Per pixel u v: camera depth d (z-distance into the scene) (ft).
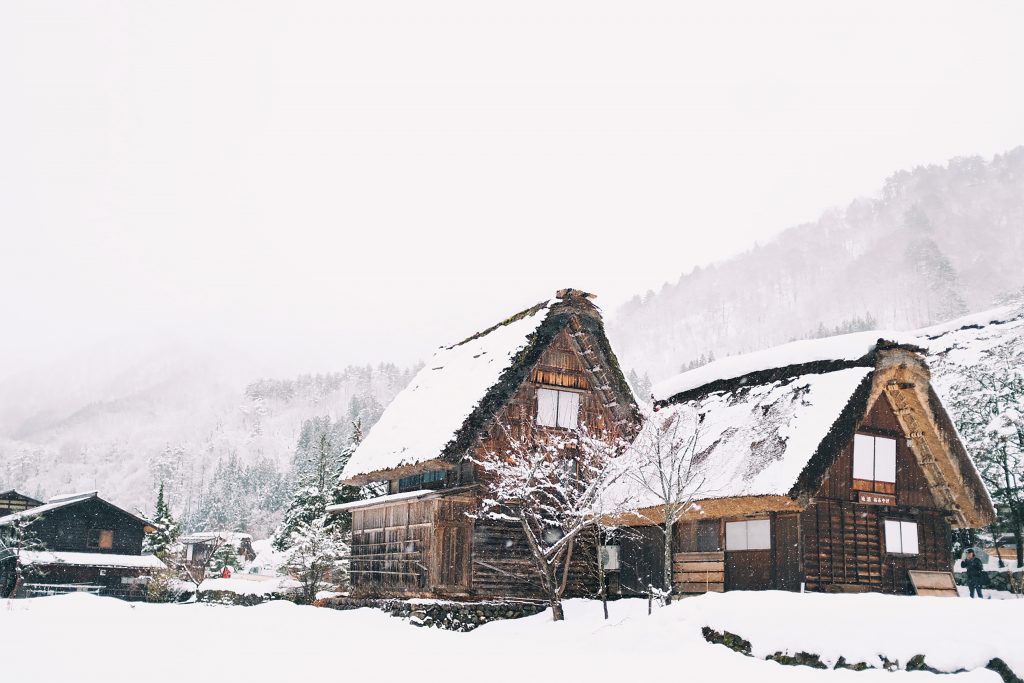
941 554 70.18
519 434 76.23
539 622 62.85
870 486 67.05
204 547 226.79
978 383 94.84
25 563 145.79
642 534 76.07
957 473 68.59
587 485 76.89
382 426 93.76
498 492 69.67
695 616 43.06
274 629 55.77
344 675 33.71
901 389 67.00
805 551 61.77
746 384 74.69
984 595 74.54
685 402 80.89
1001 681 32.65
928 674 33.50
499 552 73.67
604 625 52.70
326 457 161.68
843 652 36.14
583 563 77.77
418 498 75.31
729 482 63.26
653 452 63.87
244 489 457.68
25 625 50.98
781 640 38.37
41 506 177.06
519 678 33.81
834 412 61.72
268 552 246.68
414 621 69.87
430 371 96.43
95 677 30.71
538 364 79.15
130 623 56.13
